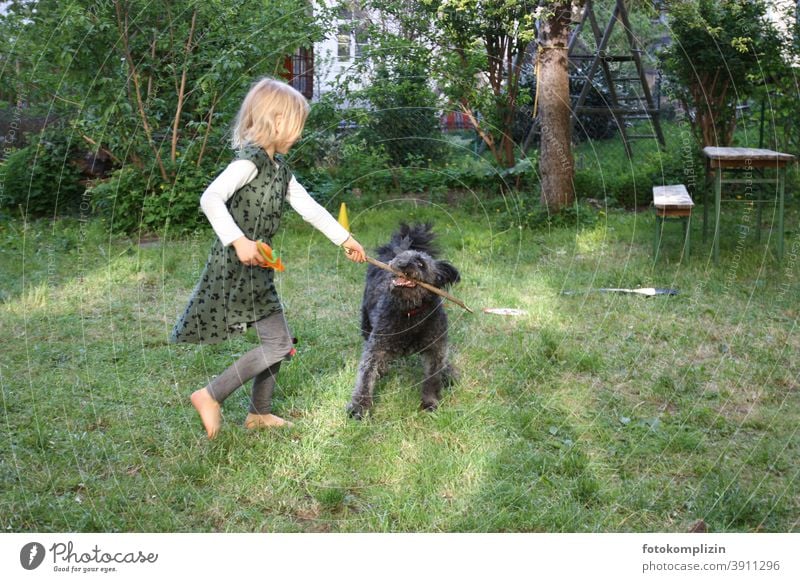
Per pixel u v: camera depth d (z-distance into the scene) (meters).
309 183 8.01
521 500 2.60
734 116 8.50
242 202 2.76
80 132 7.40
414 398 3.49
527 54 9.48
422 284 3.19
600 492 2.65
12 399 3.29
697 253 6.15
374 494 2.65
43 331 4.30
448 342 3.75
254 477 2.69
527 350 4.00
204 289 2.82
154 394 3.44
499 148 9.14
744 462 2.86
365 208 7.98
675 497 2.63
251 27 7.36
